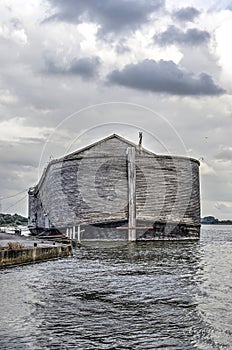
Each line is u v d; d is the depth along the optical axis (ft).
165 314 55.83
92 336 46.75
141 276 86.69
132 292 69.62
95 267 100.68
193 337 46.70
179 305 60.85
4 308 57.67
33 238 181.27
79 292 69.21
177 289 72.64
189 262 114.42
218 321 52.75
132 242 187.01
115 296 66.44
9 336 46.29
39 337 46.16
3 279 80.53
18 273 88.53
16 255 101.50
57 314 55.26
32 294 67.10
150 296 66.64
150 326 50.55
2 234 197.16
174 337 46.65
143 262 112.27
